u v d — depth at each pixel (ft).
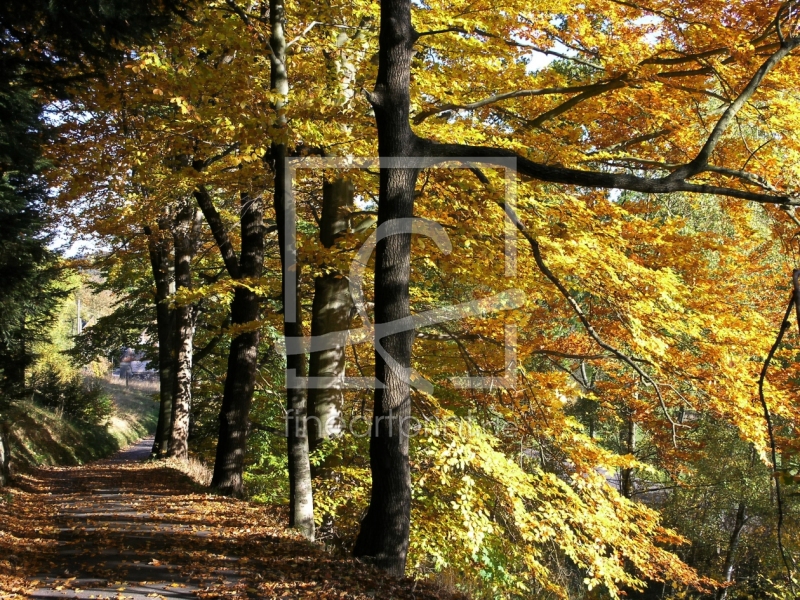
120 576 21.08
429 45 32.65
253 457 60.03
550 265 30.17
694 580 36.70
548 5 31.71
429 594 21.20
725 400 32.91
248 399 43.62
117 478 51.13
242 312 43.34
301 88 29.12
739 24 31.55
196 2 27.86
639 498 72.84
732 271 39.63
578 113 36.45
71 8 25.20
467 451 28.40
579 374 50.29
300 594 19.34
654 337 29.43
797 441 34.50
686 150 36.88
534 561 32.94
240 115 25.39
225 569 21.86
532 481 34.73
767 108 32.60
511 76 34.30
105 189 40.83
